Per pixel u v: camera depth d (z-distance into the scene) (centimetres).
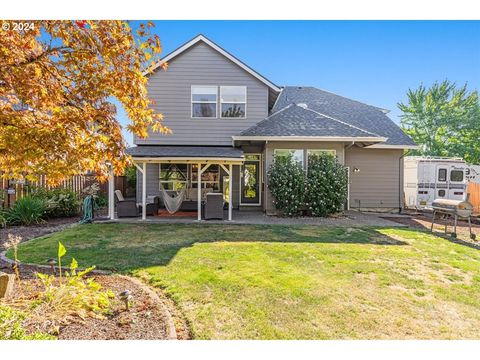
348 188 1424
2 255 627
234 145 1391
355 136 1224
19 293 402
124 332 328
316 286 469
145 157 1125
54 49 350
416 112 3869
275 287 460
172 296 427
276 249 685
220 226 1003
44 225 1042
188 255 630
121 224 1034
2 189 1023
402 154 1505
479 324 372
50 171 377
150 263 573
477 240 830
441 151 3572
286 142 1290
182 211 1416
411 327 361
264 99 1416
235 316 374
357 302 421
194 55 1402
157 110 1392
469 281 511
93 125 378
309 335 338
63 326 330
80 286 394
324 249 691
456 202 902
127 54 374
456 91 3644
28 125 351
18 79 327
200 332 338
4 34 312
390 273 538
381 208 1505
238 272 524
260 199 1480
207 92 1409
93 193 1347
